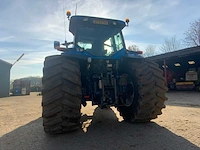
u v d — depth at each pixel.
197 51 9.95
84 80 3.27
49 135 2.88
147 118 3.19
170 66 16.08
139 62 3.33
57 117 2.54
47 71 2.66
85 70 3.27
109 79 3.22
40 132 3.11
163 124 3.27
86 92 3.17
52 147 2.36
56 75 2.62
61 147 2.34
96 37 3.54
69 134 2.87
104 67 3.31
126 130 2.96
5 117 4.70
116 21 3.51
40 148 2.35
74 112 2.59
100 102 3.12
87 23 3.39
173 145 2.24
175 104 6.00
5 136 2.95
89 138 2.64
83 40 3.45
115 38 3.68
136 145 2.29
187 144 2.26
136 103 3.16
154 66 3.34
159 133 2.74
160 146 2.23
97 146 2.32
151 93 3.09
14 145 2.50
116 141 2.47
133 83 3.30
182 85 13.06
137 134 2.73
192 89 12.83
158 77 3.23
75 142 2.50
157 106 3.15
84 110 5.36
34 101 9.55
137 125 3.25
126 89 3.42
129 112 3.44
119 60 3.44
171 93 11.33
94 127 3.24
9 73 18.08
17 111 5.76
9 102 9.23
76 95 2.61
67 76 2.63
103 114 4.50
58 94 2.55
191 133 2.70
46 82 2.62
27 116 4.79
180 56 11.38
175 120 3.56
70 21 3.36
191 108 5.05
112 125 3.33
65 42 3.99
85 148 2.27
